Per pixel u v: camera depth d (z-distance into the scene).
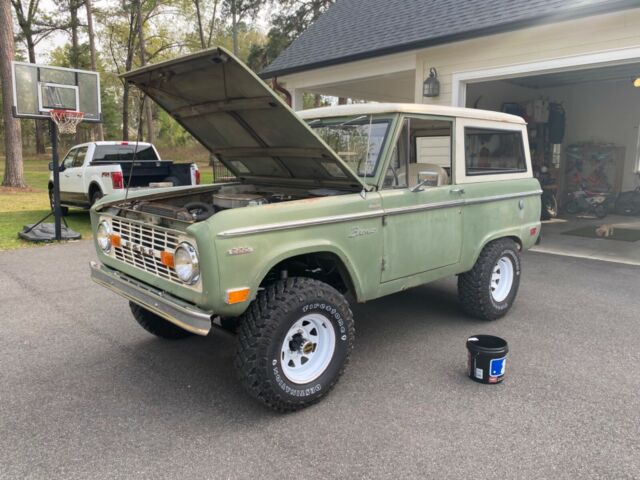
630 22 6.49
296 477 2.52
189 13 31.16
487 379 3.47
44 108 8.34
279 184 4.40
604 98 12.20
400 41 8.84
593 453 2.70
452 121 4.08
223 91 3.34
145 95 4.06
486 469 2.57
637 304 5.30
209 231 2.73
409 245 3.77
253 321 2.96
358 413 3.12
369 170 3.65
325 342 3.25
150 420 3.06
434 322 4.76
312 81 11.20
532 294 5.66
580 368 3.75
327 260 3.57
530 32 7.47
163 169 10.16
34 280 6.21
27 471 2.57
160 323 4.18
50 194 11.62
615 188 12.33
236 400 3.31
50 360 3.94
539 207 5.12
